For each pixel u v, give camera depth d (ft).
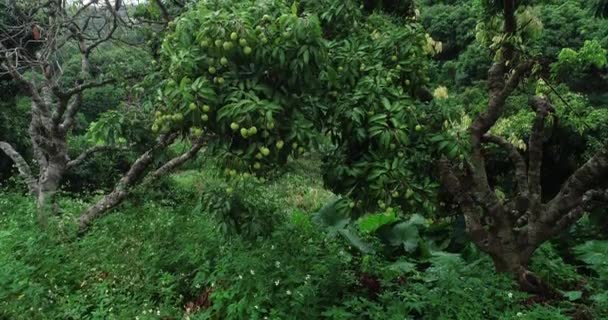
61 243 19.24
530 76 17.10
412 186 12.13
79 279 16.88
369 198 12.37
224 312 14.97
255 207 16.34
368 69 12.58
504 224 16.49
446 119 13.56
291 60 10.84
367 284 16.55
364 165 12.05
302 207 36.09
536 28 16.97
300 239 18.12
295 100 11.57
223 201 15.42
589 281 16.79
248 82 10.96
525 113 34.37
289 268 15.71
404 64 13.47
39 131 24.56
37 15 27.84
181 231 20.02
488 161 30.63
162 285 16.51
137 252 18.02
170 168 22.31
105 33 27.99
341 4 13.48
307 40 10.75
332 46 12.73
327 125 12.42
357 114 11.48
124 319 14.26
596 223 21.52
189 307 15.60
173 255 18.08
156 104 13.39
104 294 15.42
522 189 17.49
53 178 24.41
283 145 11.37
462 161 15.58
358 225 21.44
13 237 19.06
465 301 14.12
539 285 15.92
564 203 16.22
